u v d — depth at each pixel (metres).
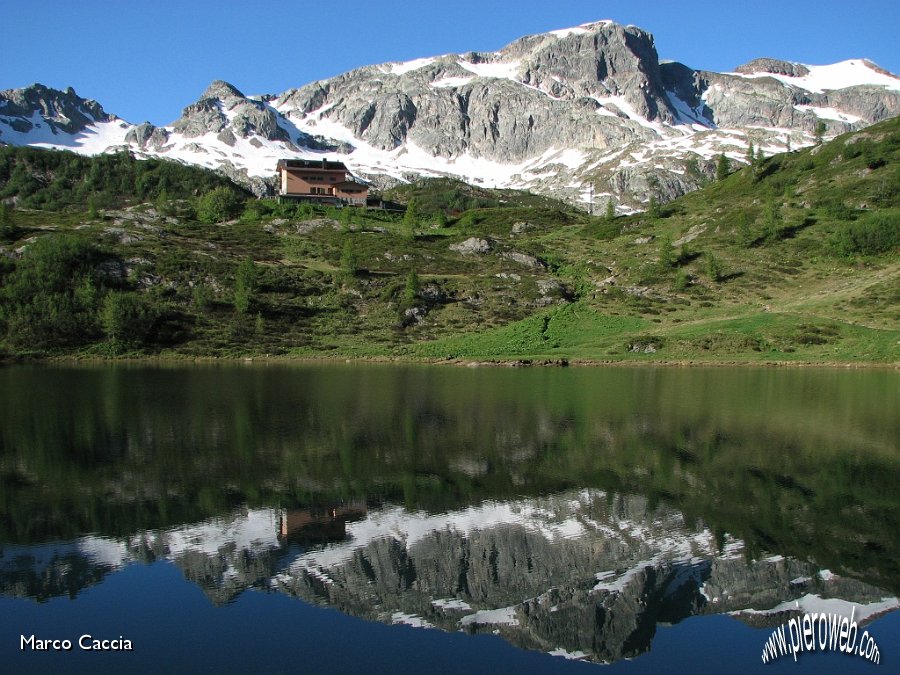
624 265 154.75
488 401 69.25
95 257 133.88
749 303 130.25
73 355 109.94
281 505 37.56
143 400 68.50
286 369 98.44
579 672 22.91
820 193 176.12
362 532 34.06
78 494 39.06
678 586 28.81
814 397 71.94
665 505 37.69
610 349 112.75
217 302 130.38
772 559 30.98
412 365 104.81
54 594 27.91
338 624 25.97
